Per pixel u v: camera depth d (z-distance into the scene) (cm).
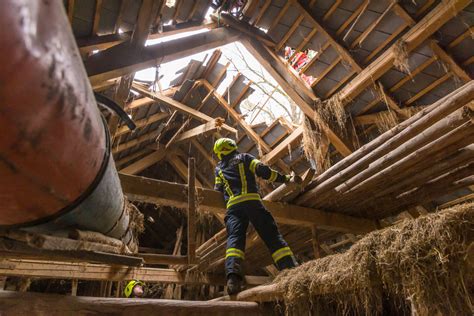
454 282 137
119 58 341
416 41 390
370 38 430
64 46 71
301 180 343
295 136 574
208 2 425
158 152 783
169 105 627
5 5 54
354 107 504
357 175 357
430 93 445
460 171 355
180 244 857
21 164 75
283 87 517
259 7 465
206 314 230
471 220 137
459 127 272
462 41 387
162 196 320
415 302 147
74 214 115
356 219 446
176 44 387
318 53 477
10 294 178
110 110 147
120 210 162
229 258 285
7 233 109
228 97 634
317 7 437
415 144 292
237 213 308
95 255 157
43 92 66
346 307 207
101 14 357
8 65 58
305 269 226
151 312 211
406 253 150
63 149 81
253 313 246
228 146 346
